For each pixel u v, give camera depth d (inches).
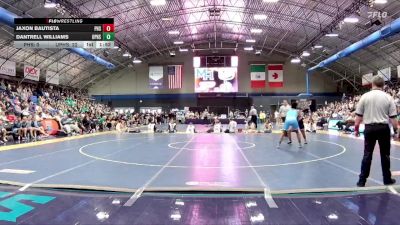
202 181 241.0
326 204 185.9
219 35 1519.4
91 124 953.5
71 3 863.1
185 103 1699.1
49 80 1298.0
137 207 181.2
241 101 1674.5
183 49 1584.6
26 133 639.1
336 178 249.4
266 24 1262.3
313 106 1568.7
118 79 1748.3
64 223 157.1
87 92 1743.4
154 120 1414.9
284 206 182.4
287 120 469.7
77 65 1382.9
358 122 225.6
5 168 298.4
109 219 162.2
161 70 1632.6
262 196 203.0
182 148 466.9
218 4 1092.5
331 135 703.7
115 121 1109.1
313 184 229.5
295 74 1680.6
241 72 1685.5
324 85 1675.7
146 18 1131.3
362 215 166.9
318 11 1000.2
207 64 1588.3
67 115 956.0
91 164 320.8
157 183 234.1
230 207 180.9
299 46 1441.9
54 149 458.0
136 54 1552.7
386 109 216.7
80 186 220.4
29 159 357.1
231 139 625.9
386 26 810.2
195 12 1130.0
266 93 1672.0
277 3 1033.5
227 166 307.7
